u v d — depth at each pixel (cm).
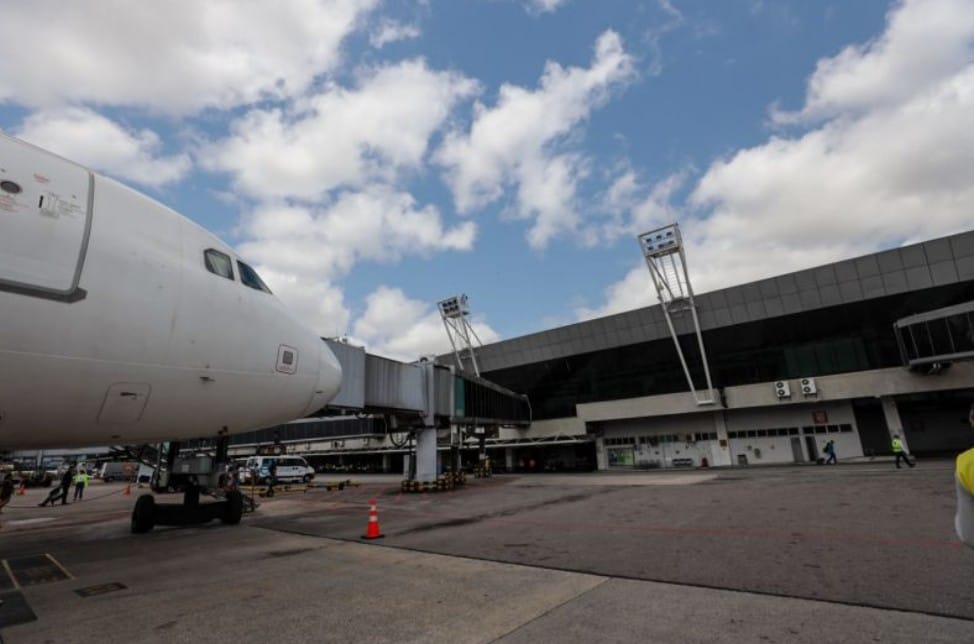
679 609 516
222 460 1298
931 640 414
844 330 3562
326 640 467
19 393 593
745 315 3869
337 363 1098
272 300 940
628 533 972
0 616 552
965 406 3353
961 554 672
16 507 2200
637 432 4453
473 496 1998
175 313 725
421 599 586
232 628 504
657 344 4319
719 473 2838
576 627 477
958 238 3164
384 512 1538
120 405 698
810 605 509
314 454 6197
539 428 4856
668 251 4097
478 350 5262
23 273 569
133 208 730
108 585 689
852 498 1300
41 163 638
